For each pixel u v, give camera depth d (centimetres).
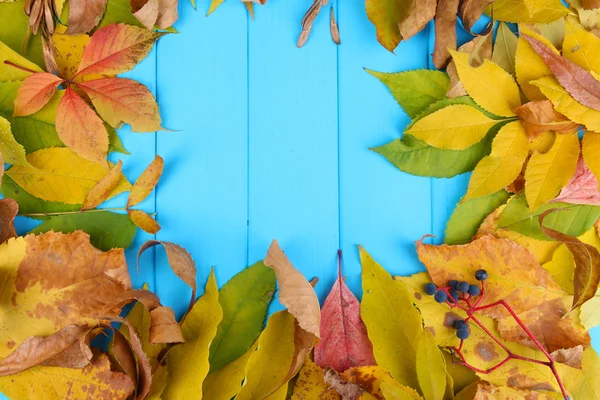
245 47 58
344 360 58
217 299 55
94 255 55
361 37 59
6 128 53
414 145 58
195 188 58
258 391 55
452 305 57
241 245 58
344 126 59
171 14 57
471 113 57
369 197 59
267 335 55
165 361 56
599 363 57
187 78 58
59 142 56
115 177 56
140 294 54
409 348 57
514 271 57
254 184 58
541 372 57
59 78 55
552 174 56
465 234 59
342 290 58
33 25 55
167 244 55
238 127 58
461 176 59
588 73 55
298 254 58
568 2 58
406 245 59
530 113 56
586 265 55
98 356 54
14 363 53
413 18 56
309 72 59
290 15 59
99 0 56
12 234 54
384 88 59
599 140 56
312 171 59
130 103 56
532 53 56
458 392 58
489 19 59
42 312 54
